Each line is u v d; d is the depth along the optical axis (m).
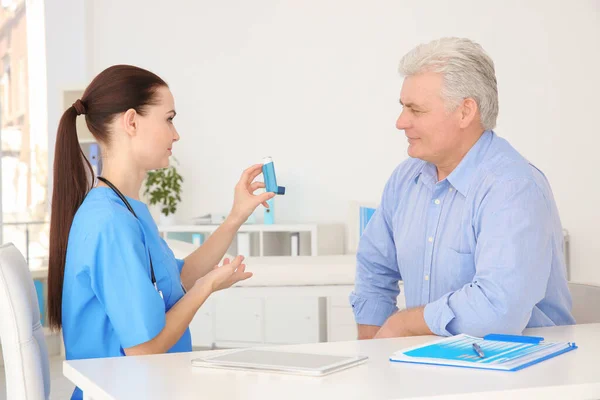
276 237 5.91
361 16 5.82
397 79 5.75
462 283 1.80
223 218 5.96
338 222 5.90
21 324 1.51
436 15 5.62
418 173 1.95
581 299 2.04
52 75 6.39
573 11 5.28
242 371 1.24
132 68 1.75
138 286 1.56
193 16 6.21
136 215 1.70
